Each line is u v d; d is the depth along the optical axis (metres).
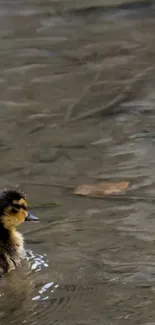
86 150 12.93
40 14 18.91
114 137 13.32
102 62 16.47
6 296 9.11
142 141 13.12
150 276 9.50
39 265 9.81
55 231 10.63
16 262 9.85
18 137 13.52
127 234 10.48
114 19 18.55
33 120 14.15
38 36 17.88
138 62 16.36
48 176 12.12
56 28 18.23
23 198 10.52
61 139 13.36
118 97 14.82
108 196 11.46
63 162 12.56
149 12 18.77
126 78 15.63
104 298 9.04
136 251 10.09
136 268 9.70
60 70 16.23
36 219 10.51
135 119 13.96
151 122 13.81
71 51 17.09
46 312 8.78
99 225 10.72
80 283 9.38
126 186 11.70
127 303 8.92
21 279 9.49
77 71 16.12
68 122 14.00
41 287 9.30
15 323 8.57
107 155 12.71
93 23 18.39
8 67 16.48
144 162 12.41
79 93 15.15
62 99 14.93
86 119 14.08
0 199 10.39
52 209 11.16
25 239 10.46
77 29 18.14
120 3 19.14
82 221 10.83
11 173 12.24
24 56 16.97
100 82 15.53
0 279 9.51
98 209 11.11
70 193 11.59
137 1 19.14
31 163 12.55
